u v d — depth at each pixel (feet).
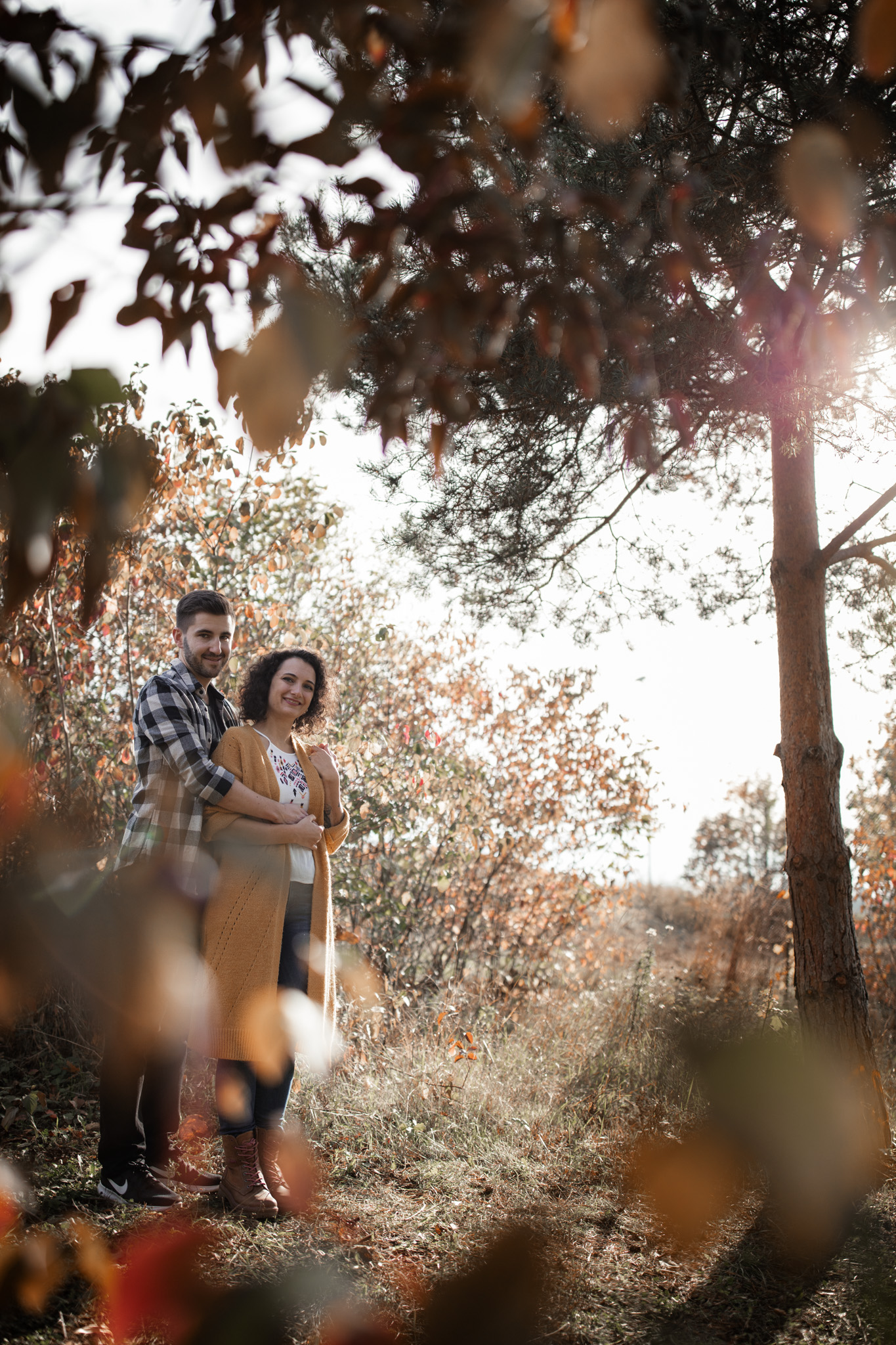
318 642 20.85
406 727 20.98
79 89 2.88
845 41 10.27
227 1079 9.46
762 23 10.11
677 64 3.60
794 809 16.63
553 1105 14.28
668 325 12.57
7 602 2.04
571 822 24.04
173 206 3.15
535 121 2.39
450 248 3.16
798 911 16.33
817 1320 7.56
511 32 2.03
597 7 1.82
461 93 2.85
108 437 2.19
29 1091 12.49
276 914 9.66
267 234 3.22
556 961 24.63
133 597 18.49
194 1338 1.81
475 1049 16.83
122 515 2.14
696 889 40.45
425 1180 11.21
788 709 16.99
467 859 22.43
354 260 3.30
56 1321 6.59
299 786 10.95
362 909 20.54
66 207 2.77
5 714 1.84
